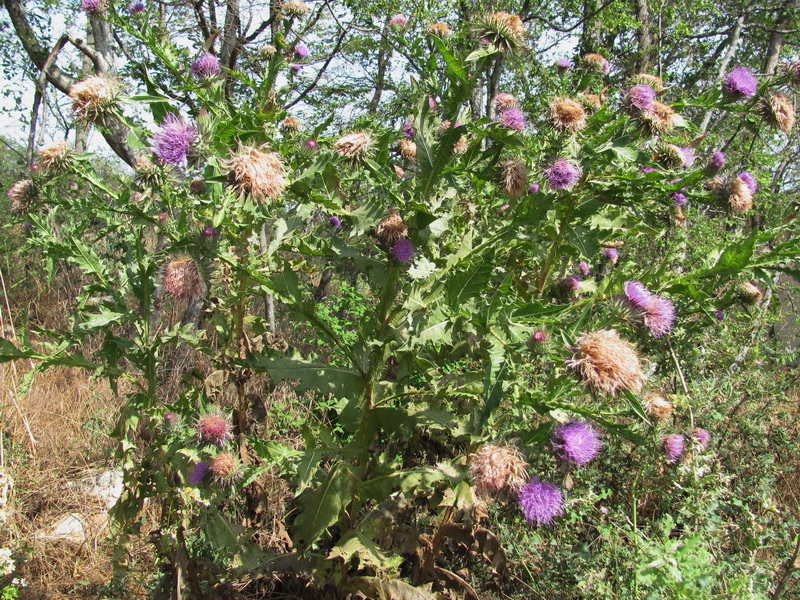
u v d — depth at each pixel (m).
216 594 2.73
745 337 4.41
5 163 10.76
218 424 2.49
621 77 8.33
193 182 2.69
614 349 2.01
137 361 2.64
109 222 2.68
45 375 5.75
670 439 2.90
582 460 2.11
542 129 2.86
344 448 2.47
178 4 4.97
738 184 3.15
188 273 2.27
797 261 2.43
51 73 6.41
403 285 2.49
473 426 2.37
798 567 2.64
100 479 4.62
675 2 8.34
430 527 3.38
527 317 2.21
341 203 2.37
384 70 8.16
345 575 2.62
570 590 2.97
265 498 3.26
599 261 4.00
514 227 2.47
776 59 8.30
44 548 3.82
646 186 2.91
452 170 2.45
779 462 4.31
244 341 3.01
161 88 2.76
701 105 3.11
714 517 2.96
